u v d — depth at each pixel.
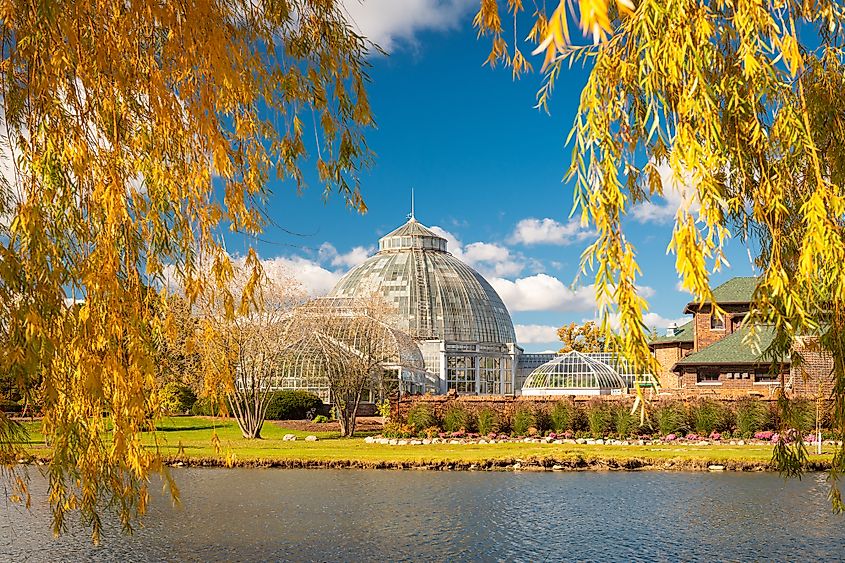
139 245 5.79
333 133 6.28
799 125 4.46
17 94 5.39
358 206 6.38
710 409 36.41
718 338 44.56
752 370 41.81
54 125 5.32
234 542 14.59
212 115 5.62
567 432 37.81
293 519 16.97
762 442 34.50
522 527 16.27
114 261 5.35
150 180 5.87
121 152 5.54
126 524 5.72
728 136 4.62
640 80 4.17
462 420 39.66
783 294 4.49
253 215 6.00
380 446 35.12
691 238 3.92
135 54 5.59
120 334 5.31
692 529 15.97
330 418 55.94
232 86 5.54
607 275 4.05
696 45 4.06
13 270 4.84
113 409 5.32
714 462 26.91
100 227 5.41
